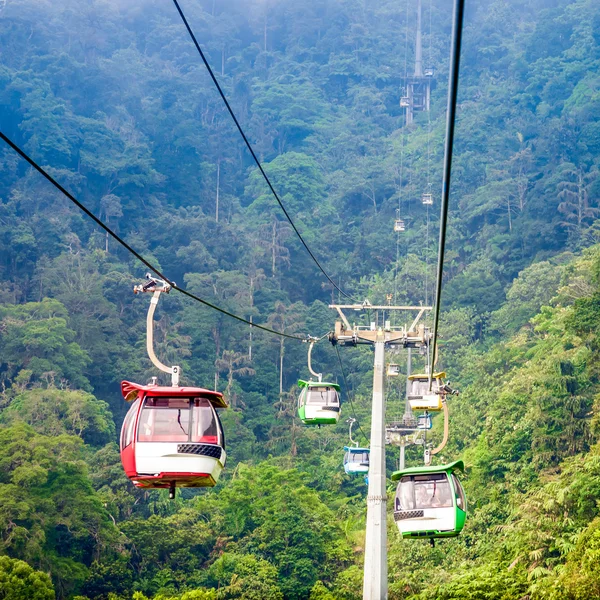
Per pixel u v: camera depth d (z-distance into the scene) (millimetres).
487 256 193625
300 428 141375
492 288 176250
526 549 69688
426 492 34188
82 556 92000
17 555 85500
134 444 24547
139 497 112875
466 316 163875
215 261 194125
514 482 83375
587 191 199250
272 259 199375
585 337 95438
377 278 196000
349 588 85000
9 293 167250
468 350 153125
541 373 91750
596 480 69312
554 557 68250
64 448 97438
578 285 126750
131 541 93812
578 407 85750
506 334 156250
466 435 107562
